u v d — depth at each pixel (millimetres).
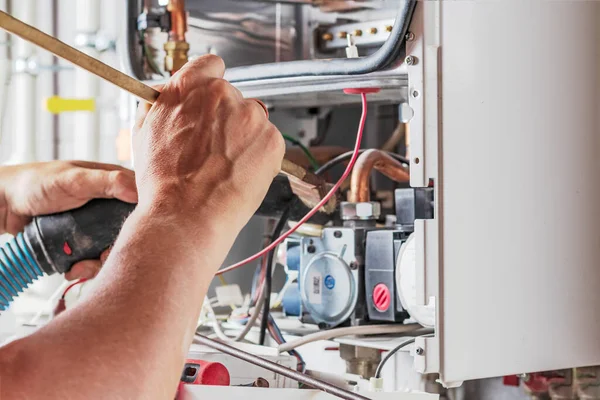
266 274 1225
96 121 2076
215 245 658
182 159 674
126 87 688
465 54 895
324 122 1681
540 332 959
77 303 615
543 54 977
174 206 655
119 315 595
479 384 1204
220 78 711
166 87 712
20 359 560
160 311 605
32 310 1854
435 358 863
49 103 2039
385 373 1147
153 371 588
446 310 869
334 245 1194
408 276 1073
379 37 1373
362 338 1137
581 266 1008
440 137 872
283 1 1512
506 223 927
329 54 1485
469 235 892
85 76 2066
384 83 1013
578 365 1003
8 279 1041
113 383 570
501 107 927
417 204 1158
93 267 1059
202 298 647
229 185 676
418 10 879
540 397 1168
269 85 1141
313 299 1211
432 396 862
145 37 1375
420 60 871
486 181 909
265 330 1211
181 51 1334
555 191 982
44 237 1027
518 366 935
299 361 1107
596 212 1028
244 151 688
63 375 560
